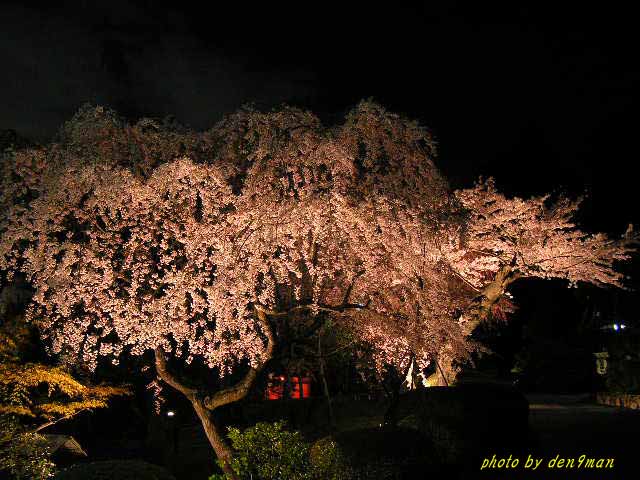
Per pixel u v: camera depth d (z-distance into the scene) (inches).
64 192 296.5
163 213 304.3
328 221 306.0
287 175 301.1
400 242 299.9
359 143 319.9
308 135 296.4
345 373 610.5
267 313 321.1
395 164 311.9
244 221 293.9
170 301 295.3
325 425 500.1
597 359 887.1
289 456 260.8
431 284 321.4
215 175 295.7
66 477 228.4
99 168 297.4
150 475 229.8
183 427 631.2
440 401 381.7
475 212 525.0
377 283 334.0
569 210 564.4
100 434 580.7
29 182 310.5
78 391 380.8
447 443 346.6
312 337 437.4
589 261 559.8
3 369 348.8
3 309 370.3
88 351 297.4
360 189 308.3
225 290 292.2
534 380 1093.8
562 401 850.8
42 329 318.0
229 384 505.7
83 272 292.7
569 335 1152.8
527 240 537.3
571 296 1165.7
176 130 331.3
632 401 713.6
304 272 370.9
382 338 402.0
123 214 300.8
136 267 301.1
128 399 576.4
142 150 321.4
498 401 391.5
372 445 266.7
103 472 227.8
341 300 381.1
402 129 314.5
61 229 301.1
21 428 340.2
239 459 270.1
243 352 319.3
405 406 409.1
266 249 292.7
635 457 380.2
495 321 845.2
